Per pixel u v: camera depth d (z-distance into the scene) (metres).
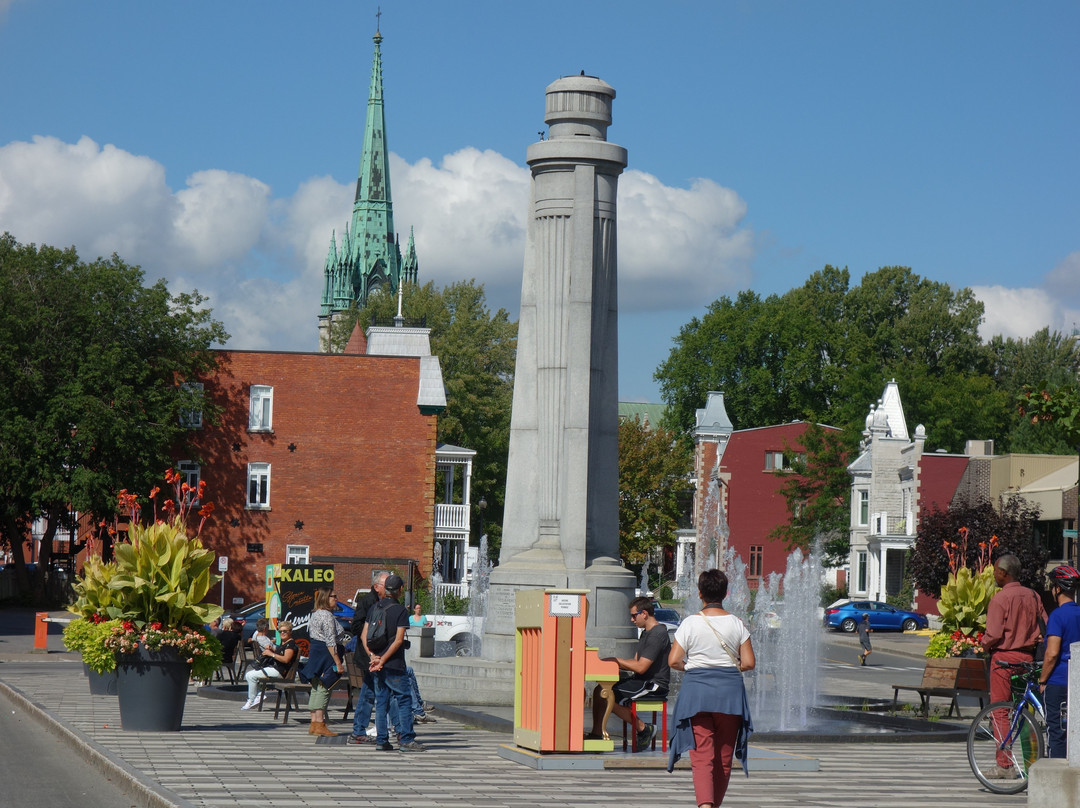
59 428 52.81
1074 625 10.99
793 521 81.06
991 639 12.00
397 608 14.17
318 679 15.41
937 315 96.56
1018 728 11.26
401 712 14.05
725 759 9.07
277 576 23.77
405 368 56.78
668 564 109.06
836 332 97.00
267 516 55.38
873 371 89.94
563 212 21.06
